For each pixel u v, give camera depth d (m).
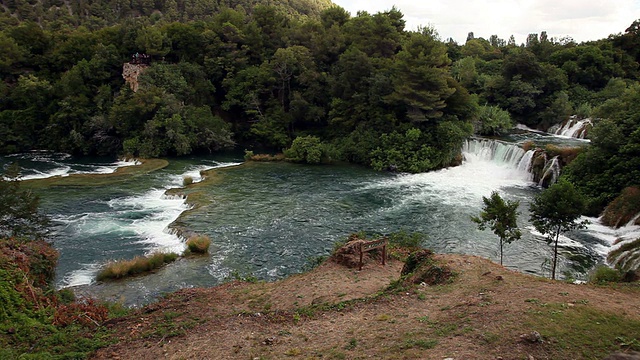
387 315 14.83
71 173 52.62
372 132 60.12
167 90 66.88
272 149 70.94
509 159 53.31
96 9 158.50
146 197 42.44
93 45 77.56
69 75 68.62
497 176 52.09
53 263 22.33
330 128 69.12
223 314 16.98
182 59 75.50
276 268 27.41
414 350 11.71
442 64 61.50
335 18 91.44
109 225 34.41
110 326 15.88
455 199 42.88
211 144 67.62
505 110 72.31
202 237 30.55
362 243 22.98
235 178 50.06
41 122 68.19
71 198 41.00
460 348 11.41
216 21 88.25
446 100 60.81
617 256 27.80
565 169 43.56
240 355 12.80
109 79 73.25
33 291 17.22
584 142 57.41
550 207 23.22
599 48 79.88
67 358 12.88
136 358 13.02
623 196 34.53
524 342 11.17
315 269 23.22
